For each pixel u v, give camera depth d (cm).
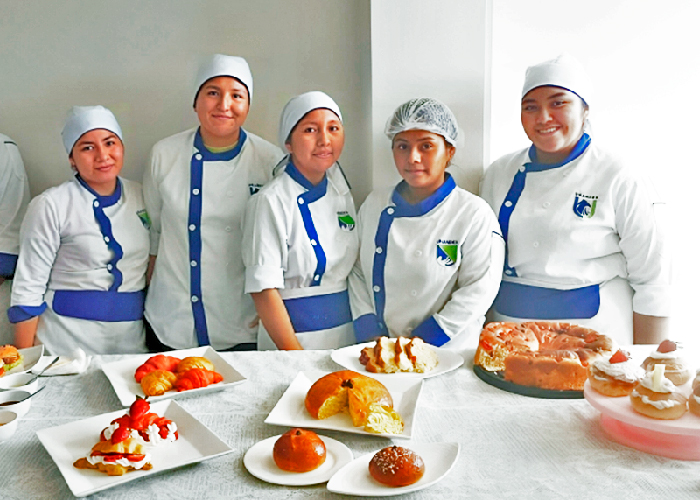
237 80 220
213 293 231
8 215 248
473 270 208
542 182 219
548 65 206
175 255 232
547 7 261
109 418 127
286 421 128
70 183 226
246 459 114
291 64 273
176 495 104
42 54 272
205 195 229
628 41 265
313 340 219
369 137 272
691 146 273
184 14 270
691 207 277
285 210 210
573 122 207
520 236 220
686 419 114
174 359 154
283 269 216
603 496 102
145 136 278
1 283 250
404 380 144
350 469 110
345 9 269
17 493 106
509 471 110
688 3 263
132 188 240
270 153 239
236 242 232
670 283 218
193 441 120
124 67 273
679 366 127
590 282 218
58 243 224
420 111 201
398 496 103
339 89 274
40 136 277
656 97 269
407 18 241
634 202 212
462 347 208
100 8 269
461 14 241
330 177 224
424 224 210
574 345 151
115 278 231
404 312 215
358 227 227
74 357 160
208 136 230
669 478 107
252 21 271
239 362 164
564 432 125
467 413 133
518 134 269
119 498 104
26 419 132
